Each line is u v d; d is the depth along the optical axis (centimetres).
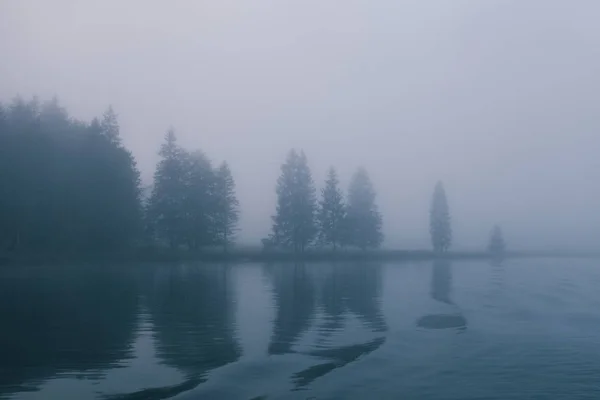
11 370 1068
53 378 1021
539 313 1942
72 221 3594
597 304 2211
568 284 3094
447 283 3061
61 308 1798
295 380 1048
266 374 1081
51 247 3506
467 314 1894
